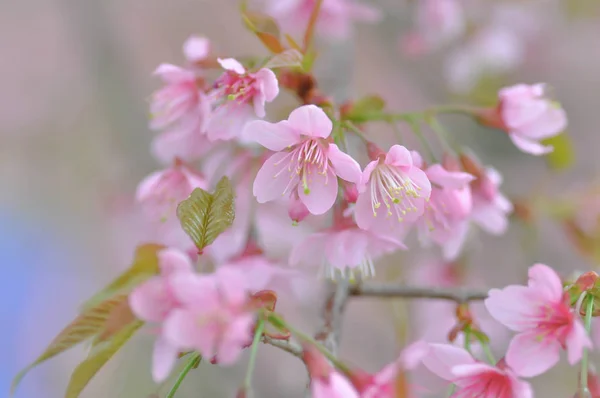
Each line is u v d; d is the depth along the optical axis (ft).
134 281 1.58
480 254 2.60
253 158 1.80
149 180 1.78
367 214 1.67
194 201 1.60
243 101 1.68
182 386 2.19
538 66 3.30
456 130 2.96
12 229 3.16
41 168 3.35
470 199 1.74
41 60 3.61
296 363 2.40
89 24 2.81
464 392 1.62
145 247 1.59
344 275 1.71
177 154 1.77
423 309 2.15
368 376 1.58
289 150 1.65
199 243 1.61
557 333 1.61
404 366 1.57
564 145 2.02
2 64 3.57
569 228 2.12
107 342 1.57
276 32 1.75
